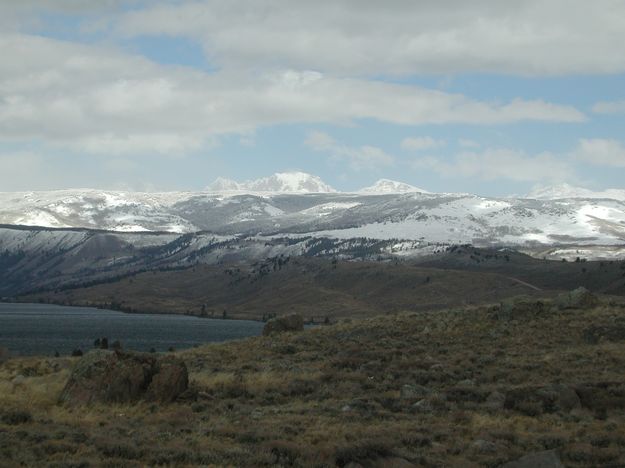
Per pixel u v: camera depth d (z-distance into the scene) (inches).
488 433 1059.9
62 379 1464.1
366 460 854.5
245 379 1579.7
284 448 900.0
